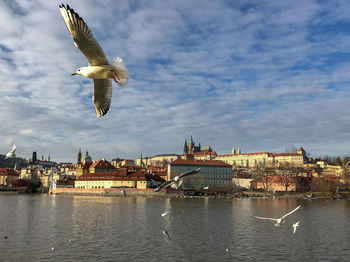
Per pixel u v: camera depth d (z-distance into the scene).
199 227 76.62
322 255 52.28
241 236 66.19
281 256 51.72
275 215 101.31
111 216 95.38
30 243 58.53
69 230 71.31
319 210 118.88
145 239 62.66
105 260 48.84
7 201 154.12
